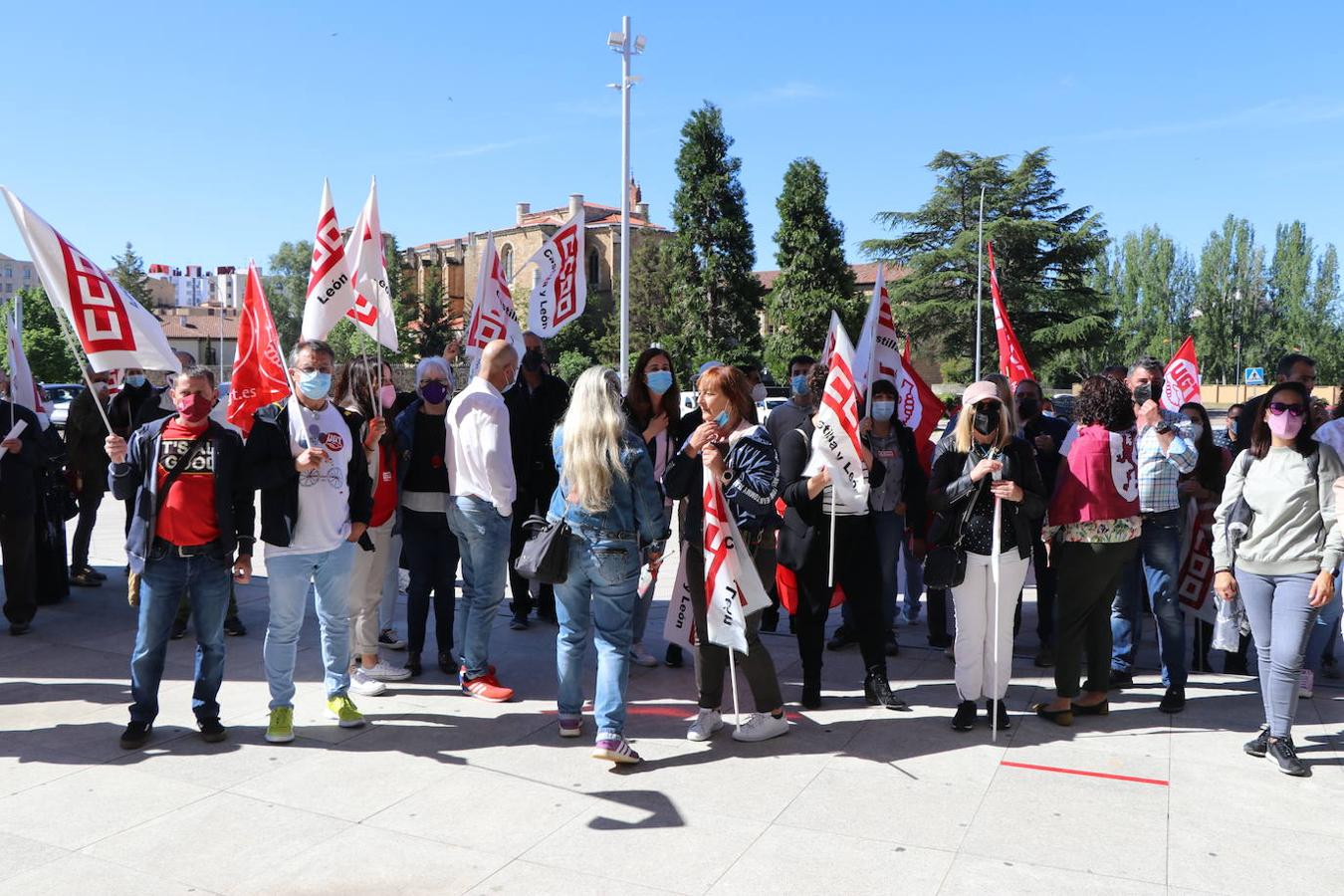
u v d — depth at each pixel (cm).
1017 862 363
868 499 559
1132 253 8069
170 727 509
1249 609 473
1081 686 585
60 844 375
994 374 511
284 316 7775
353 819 399
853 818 401
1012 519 495
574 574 477
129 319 482
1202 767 459
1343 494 435
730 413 486
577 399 459
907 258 5531
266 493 473
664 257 5753
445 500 596
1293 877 353
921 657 670
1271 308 7838
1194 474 609
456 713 536
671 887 345
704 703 498
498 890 343
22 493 673
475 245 7294
